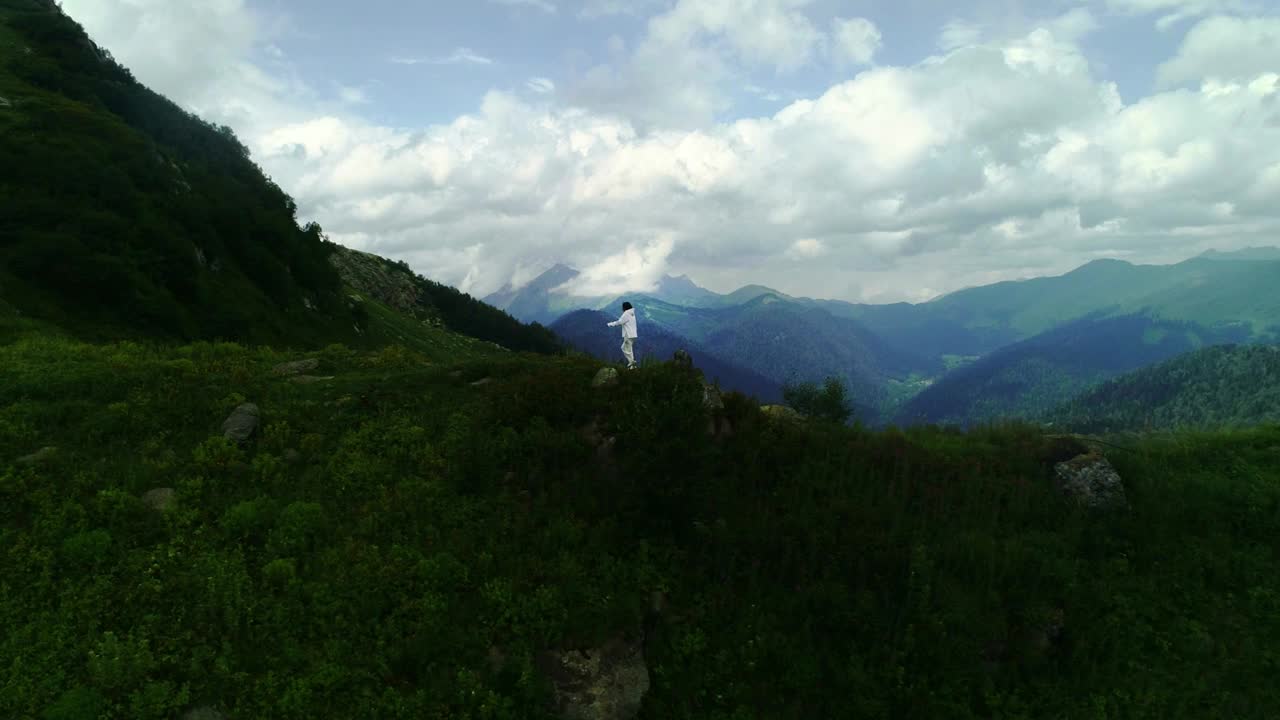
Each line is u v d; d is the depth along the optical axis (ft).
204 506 42.37
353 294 364.38
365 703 32.22
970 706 39.50
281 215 268.82
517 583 40.22
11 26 241.35
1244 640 44.39
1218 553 50.06
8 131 167.22
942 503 50.96
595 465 50.67
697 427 50.31
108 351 71.67
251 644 33.76
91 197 160.86
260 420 53.11
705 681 39.22
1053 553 47.52
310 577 38.65
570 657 37.40
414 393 62.23
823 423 62.08
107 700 29.14
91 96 227.20
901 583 44.21
